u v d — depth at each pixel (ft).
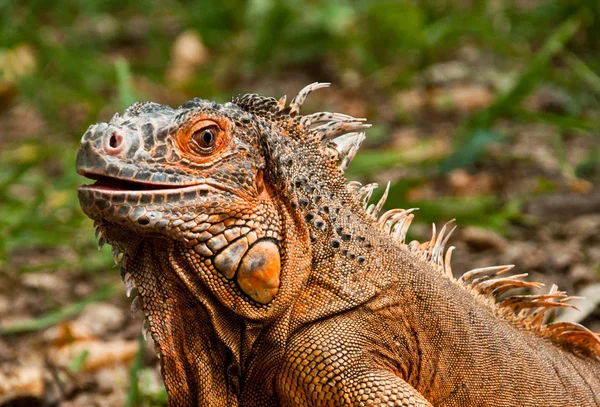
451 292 23.63
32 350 36.99
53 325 39.42
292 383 21.53
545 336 25.81
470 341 23.12
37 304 41.55
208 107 21.13
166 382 21.79
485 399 23.15
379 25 70.74
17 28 70.08
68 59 65.67
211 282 20.88
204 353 21.52
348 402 21.15
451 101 63.16
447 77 67.62
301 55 72.69
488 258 41.70
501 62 69.77
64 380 34.32
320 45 72.69
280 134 22.53
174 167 20.52
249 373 21.89
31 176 55.11
